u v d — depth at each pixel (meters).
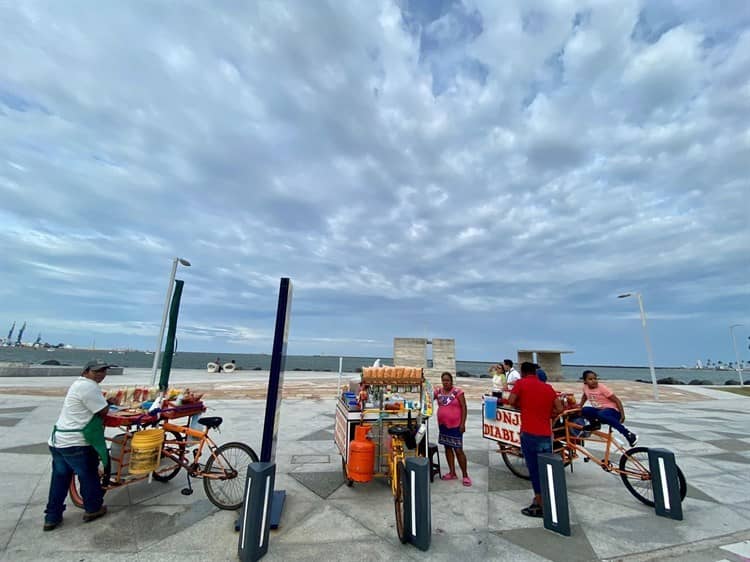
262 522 3.32
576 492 5.10
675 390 24.14
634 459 4.77
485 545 3.60
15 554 3.22
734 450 7.54
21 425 7.84
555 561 3.33
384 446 5.09
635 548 3.59
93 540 3.50
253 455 4.26
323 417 10.14
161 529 3.74
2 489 4.57
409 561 3.28
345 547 3.51
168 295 13.02
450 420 5.42
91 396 3.83
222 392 15.24
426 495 3.54
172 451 4.65
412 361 21.22
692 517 4.32
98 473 4.02
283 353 4.21
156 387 5.33
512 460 6.48
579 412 5.36
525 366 4.72
